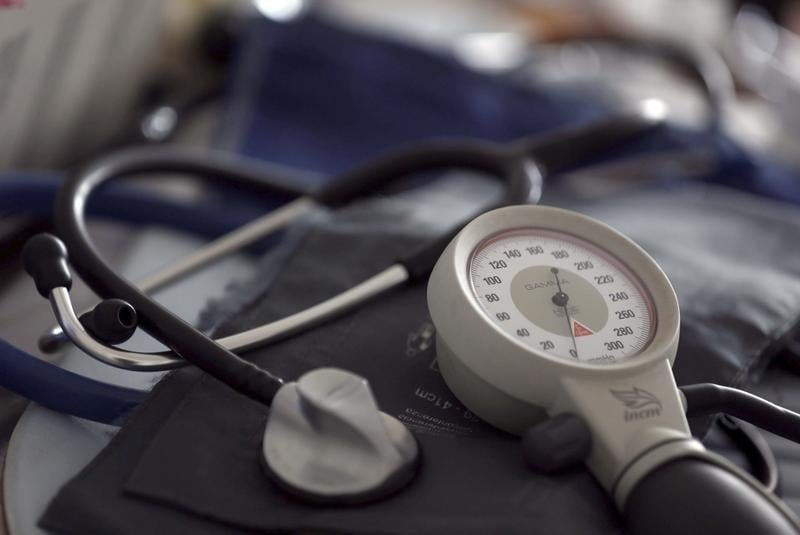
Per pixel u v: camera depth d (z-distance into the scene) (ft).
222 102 4.23
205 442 1.82
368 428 1.66
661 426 1.71
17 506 1.83
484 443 1.87
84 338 1.91
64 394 2.01
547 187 3.82
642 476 1.63
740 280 2.62
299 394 1.68
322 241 2.53
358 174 2.86
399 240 2.52
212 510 1.68
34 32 2.67
